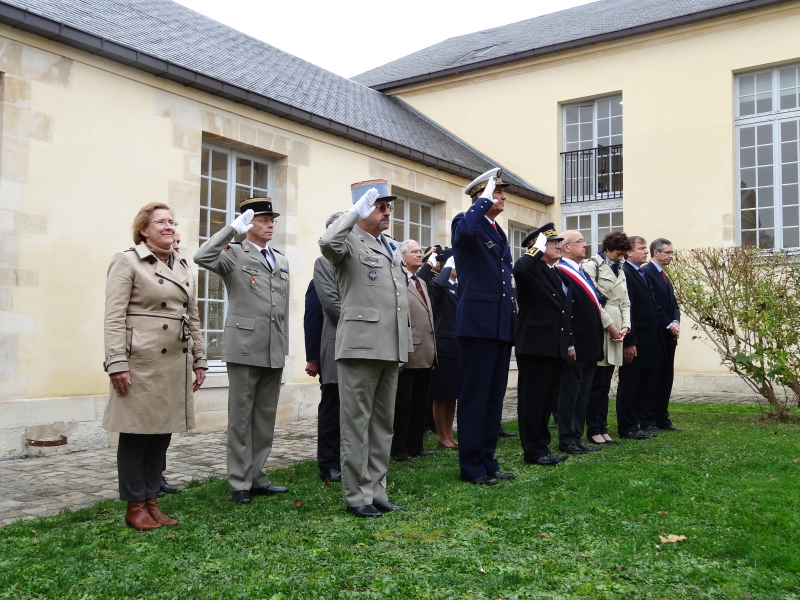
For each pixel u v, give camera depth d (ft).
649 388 22.86
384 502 13.35
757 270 26.17
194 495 14.30
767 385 26.00
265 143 27.76
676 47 42.32
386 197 13.61
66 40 20.84
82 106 21.61
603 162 45.93
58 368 20.71
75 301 21.21
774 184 39.88
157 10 32.07
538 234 17.88
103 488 15.76
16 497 14.83
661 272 23.82
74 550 10.66
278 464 18.60
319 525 12.10
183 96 24.70
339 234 12.56
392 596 8.94
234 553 10.64
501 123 48.98
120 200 22.59
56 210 20.81
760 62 39.73
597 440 20.90
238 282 14.24
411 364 18.24
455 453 19.63
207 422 24.85
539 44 48.19
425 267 21.75
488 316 15.39
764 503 13.07
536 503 13.24
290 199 28.76
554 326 17.34
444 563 10.13
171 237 12.47
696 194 41.27
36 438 19.89
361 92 45.96
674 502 13.15
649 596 8.98
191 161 24.95
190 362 12.45
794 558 10.16
